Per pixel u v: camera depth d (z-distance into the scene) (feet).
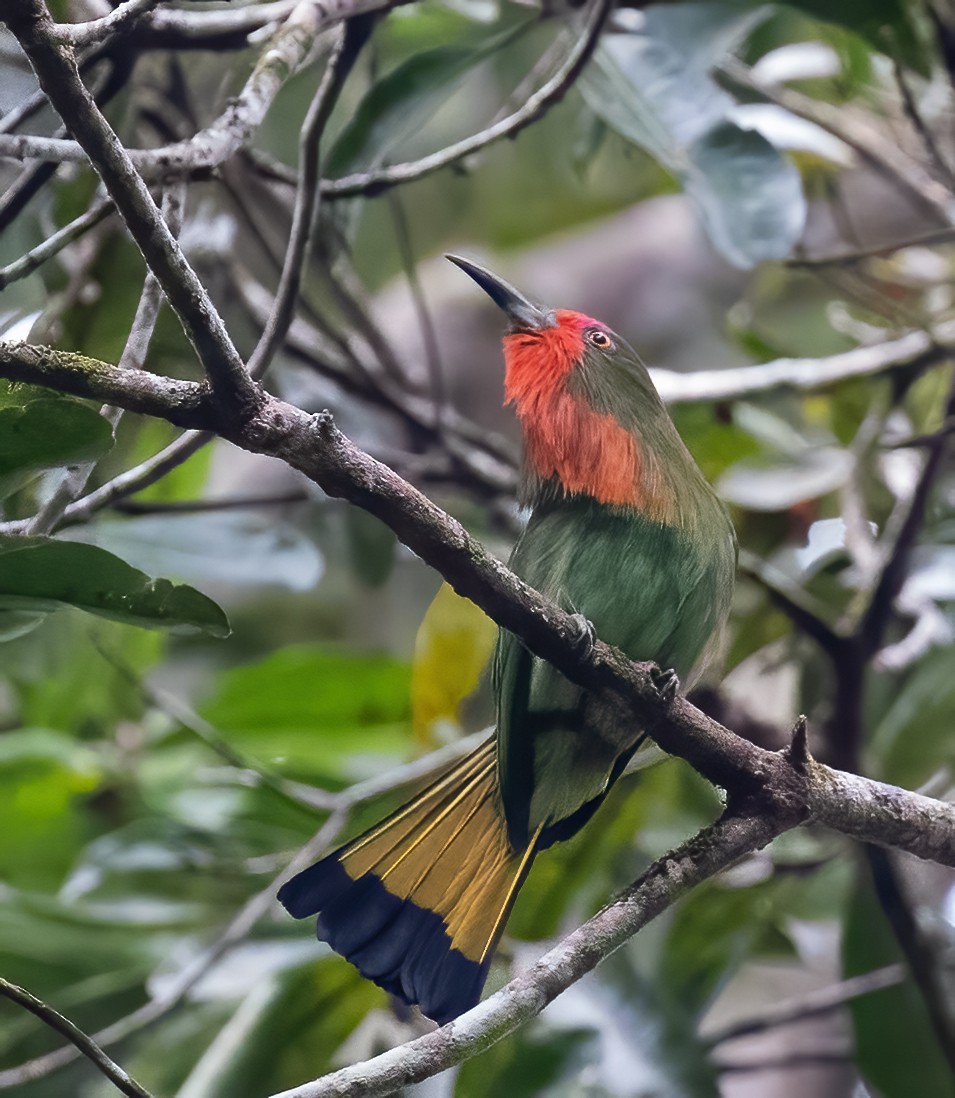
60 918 33.17
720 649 28.86
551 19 31.09
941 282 39.52
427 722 30.91
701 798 30.73
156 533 31.32
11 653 34.58
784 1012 31.48
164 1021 30.76
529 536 25.30
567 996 29.07
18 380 17.80
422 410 38.63
